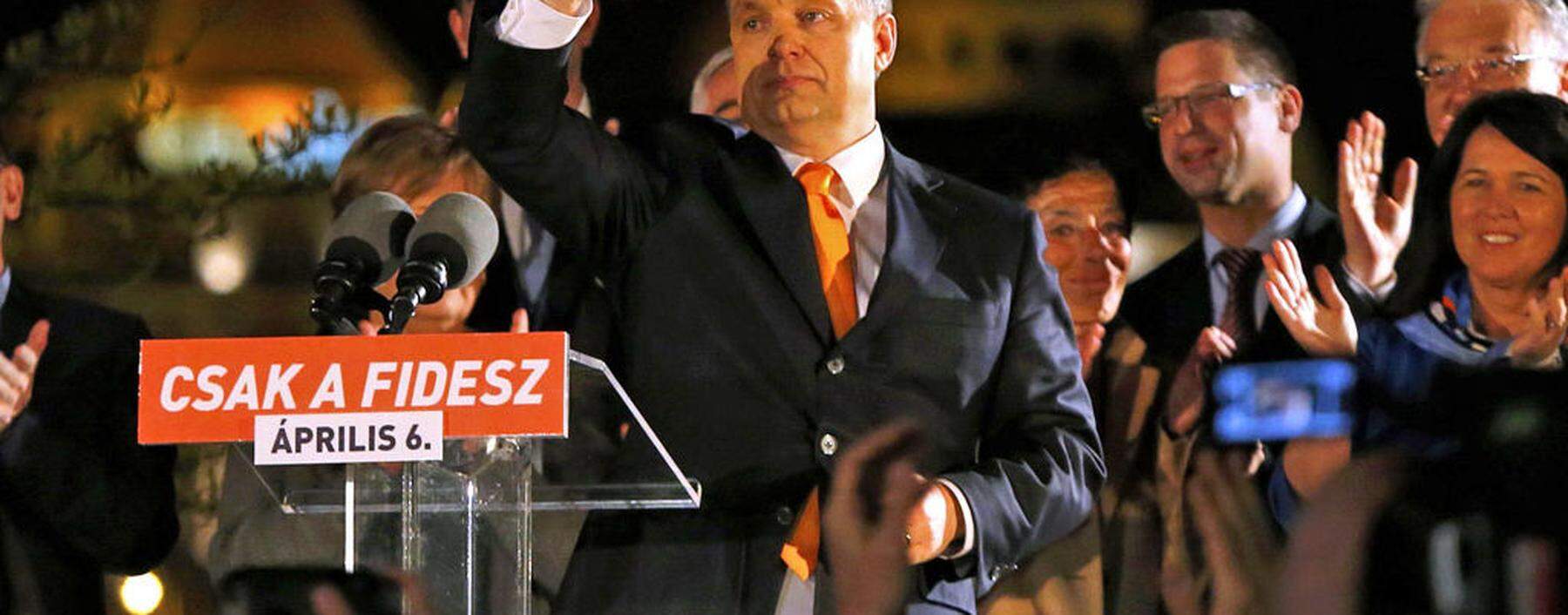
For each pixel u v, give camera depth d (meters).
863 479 4.54
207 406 5.59
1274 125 9.42
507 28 6.59
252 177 11.17
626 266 7.17
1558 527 2.98
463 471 5.70
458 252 6.14
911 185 7.32
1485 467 3.04
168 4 11.46
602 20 10.02
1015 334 7.10
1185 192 9.48
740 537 6.82
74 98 11.40
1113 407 9.17
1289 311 8.93
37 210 11.12
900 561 4.46
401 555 5.68
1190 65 9.47
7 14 11.69
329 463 5.60
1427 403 3.19
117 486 8.63
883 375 6.89
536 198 6.96
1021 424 7.03
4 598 8.40
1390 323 8.71
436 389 5.57
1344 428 8.65
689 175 7.25
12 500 8.50
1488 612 2.97
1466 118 8.71
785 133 7.27
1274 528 8.64
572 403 5.91
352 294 6.27
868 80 7.31
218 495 10.40
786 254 7.02
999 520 6.64
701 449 6.92
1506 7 9.31
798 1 7.27
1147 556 8.91
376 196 6.43
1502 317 8.60
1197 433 8.97
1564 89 9.34
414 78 11.08
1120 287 9.36
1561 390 3.07
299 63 11.29
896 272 7.01
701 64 10.01
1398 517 3.02
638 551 6.85
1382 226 9.29
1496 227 8.58
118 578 10.19
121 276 11.12
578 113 7.21
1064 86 9.96
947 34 10.15
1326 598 3.01
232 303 11.21
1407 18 9.60
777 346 6.94
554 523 7.64
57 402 8.73
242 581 3.87
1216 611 4.57
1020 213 7.33
